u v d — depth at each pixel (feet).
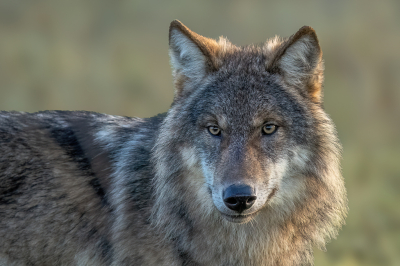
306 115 26.66
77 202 28.91
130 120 32.76
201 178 26.99
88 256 28.96
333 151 27.37
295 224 27.58
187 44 28.27
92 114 32.65
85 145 30.35
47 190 28.73
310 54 27.12
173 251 27.25
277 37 30.55
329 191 27.43
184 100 28.37
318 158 26.86
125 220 28.09
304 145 26.35
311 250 29.22
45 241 28.63
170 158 27.30
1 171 28.45
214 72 27.89
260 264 27.94
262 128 25.71
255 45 30.09
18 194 28.50
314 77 27.55
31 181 28.71
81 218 28.94
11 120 30.22
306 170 26.66
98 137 30.91
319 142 26.89
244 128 25.45
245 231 27.43
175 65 28.99
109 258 28.50
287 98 26.48
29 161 28.91
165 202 27.07
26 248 28.63
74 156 29.76
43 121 30.81
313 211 27.58
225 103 26.02
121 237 27.99
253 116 25.53
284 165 25.94
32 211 28.50
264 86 26.50
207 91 27.09
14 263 28.81
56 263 29.07
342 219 29.37
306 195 27.12
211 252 27.61
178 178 27.35
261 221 27.48
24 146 29.14
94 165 29.89
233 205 23.56
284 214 27.30
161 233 27.07
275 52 27.30
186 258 27.50
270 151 25.53
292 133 26.02
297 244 28.09
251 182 23.72
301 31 26.18
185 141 26.99
